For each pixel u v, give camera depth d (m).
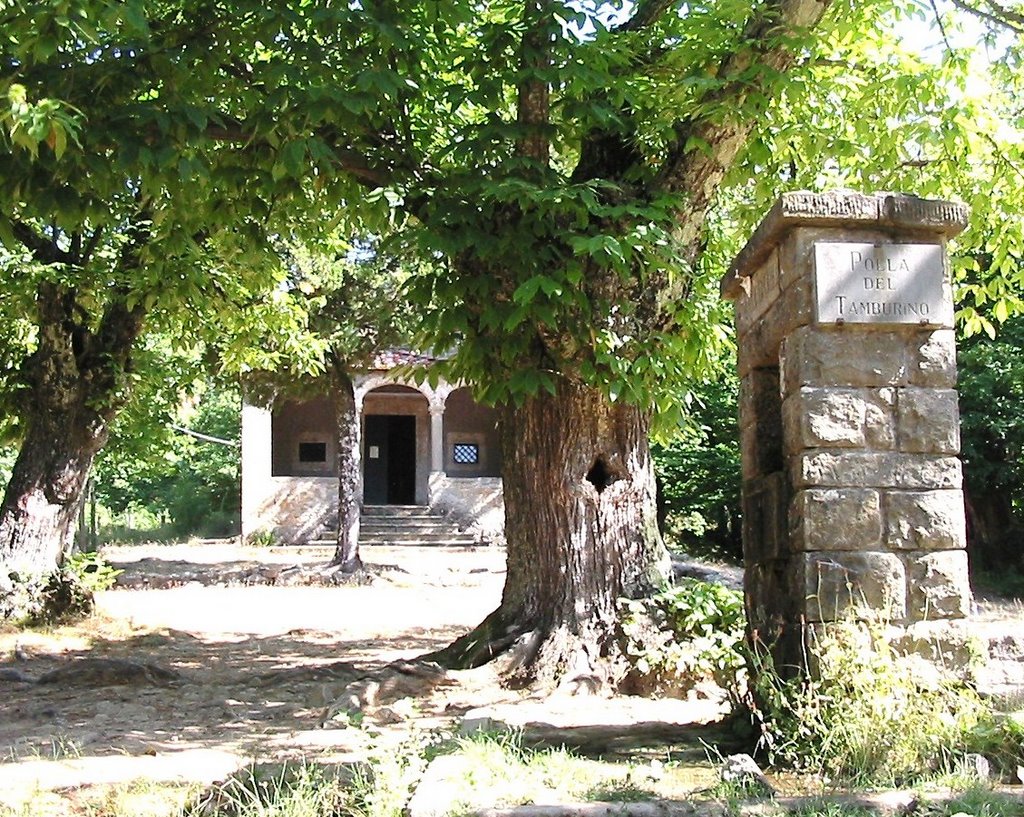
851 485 5.33
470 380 8.55
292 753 6.34
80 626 13.11
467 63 8.40
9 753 6.63
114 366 13.37
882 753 4.87
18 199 7.15
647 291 8.54
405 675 8.30
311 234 10.23
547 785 4.66
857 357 5.40
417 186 8.35
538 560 8.87
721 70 8.45
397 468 33.34
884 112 9.89
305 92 7.47
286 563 23.36
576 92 7.84
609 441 8.97
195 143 7.22
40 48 6.37
